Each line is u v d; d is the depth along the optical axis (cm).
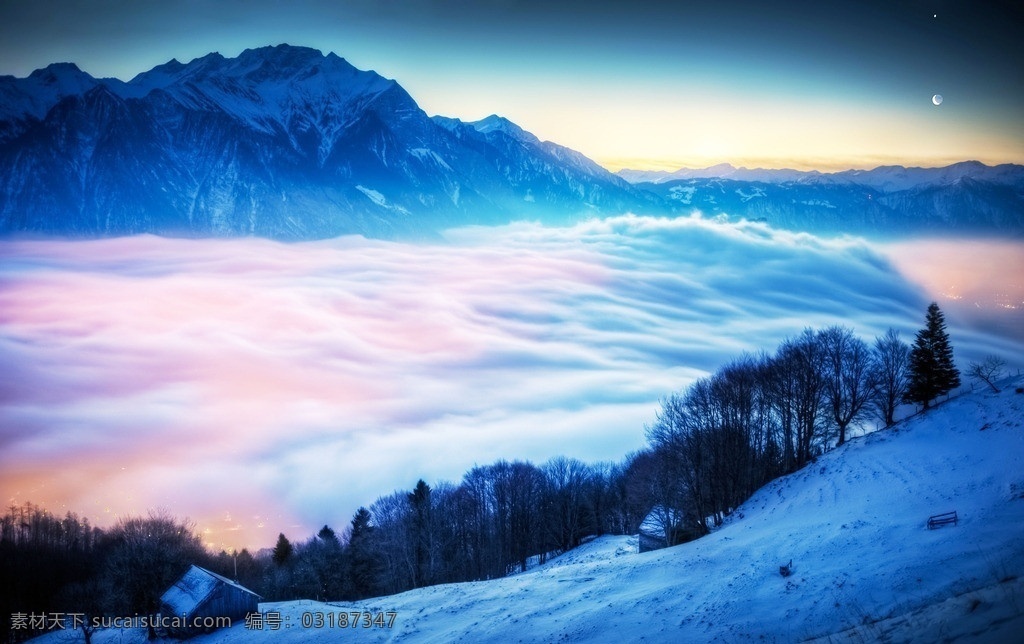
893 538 4306
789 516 5691
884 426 7206
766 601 4044
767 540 5175
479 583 6812
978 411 5922
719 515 6975
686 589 4662
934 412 6394
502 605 5497
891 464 5691
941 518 4269
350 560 9325
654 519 7425
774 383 7850
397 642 5188
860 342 8231
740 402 7788
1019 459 4797
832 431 7725
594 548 9250
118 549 8756
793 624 3612
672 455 7681
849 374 7531
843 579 3928
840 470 6066
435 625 5394
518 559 10038
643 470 9512
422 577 9144
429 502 10281
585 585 5478
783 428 7662
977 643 1836
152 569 7456
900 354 7425
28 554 10344
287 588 9012
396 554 9444
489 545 10044
